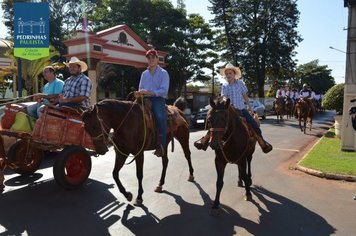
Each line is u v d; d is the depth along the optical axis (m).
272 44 44.12
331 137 16.70
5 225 5.81
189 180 8.70
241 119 6.78
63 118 7.67
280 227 5.86
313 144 15.33
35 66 24.17
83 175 7.93
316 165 9.96
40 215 6.27
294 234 5.58
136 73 31.50
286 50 45.06
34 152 8.93
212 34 35.00
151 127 7.02
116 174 6.91
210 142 5.98
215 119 6.04
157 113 7.21
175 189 7.98
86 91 7.99
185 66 33.00
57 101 8.01
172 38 32.09
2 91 31.89
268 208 6.79
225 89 7.48
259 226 5.89
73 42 19.34
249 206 6.89
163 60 25.48
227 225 5.93
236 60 44.59
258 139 7.48
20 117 7.64
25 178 8.71
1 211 6.44
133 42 22.20
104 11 33.78
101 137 6.38
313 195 7.64
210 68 35.28
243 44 45.38
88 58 19.08
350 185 8.45
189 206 6.85
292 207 6.84
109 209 6.62
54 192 7.61
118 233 5.56
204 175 9.30
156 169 9.93
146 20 32.28
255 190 8.00
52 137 7.45
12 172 9.30
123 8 32.69
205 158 11.64
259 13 44.91
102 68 30.81
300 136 17.98
